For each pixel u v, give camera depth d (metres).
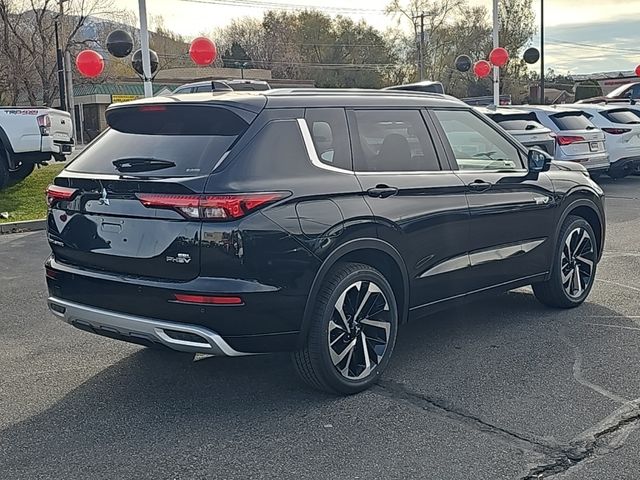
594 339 5.61
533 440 3.93
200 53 13.91
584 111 15.88
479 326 6.00
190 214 3.98
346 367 4.56
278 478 3.57
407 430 4.08
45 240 10.36
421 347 5.49
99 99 47.19
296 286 4.18
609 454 3.77
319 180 4.39
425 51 62.62
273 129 4.35
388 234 4.66
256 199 4.04
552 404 4.40
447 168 5.24
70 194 4.51
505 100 35.06
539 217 5.94
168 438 4.03
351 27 69.56
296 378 4.90
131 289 4.18
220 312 3.97
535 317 6.23
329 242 4.30
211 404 4.49
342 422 4.20
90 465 3.73
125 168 4.39
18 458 3.82
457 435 4.00
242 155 4.16
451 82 63.06
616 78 58.56
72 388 4.79
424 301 5.09
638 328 5.88
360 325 4.63
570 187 6.28
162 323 4.09
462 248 5.26
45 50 35.09
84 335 5.92
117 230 4.26
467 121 5.62
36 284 7.74
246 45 75.31
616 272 7.81
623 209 12.28
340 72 68.38
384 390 4.67
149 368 5.13
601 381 4.75
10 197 13.23
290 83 52.59
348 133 4.72
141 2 14.05
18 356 5.43
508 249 5.68
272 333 4.16
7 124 12.91
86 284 4.41
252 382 4.84
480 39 61.47
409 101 5.21
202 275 4.00
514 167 5.90
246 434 4.06
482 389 4.65
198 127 4.44
